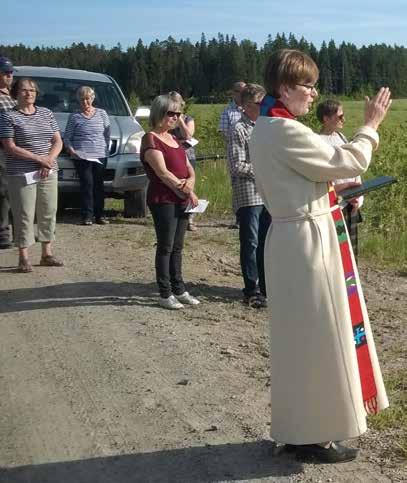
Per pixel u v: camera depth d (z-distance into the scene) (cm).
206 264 893
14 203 826
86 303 728
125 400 523
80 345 621
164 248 706
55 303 729
